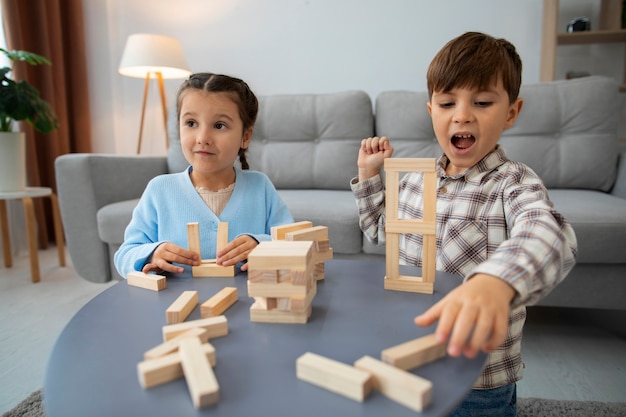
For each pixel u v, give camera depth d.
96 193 1.59
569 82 1.71
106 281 1.62
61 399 0.33
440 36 2.29
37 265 1.84
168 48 2.17
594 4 2.22
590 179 1.65
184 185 0.93
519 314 0.71
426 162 0.53
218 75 0.87
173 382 0.35
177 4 2.54
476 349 0.36
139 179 1.78
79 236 1.60
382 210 0.84
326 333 0.43
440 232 0.77
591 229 1.16
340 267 0.66
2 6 2.14
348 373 0.33
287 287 0.45
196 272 0.63
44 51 2.33
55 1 2.38
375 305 0.50
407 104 1.86
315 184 1.92
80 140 2.58
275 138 1.96
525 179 0.70
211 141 0.82
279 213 1.00
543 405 0.93
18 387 1.05
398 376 0.32
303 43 2.44
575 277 1.22
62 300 1.62
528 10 2.19
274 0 2.43
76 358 0.39
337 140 1.91
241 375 0.35
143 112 2.41
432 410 0.31
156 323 0.46
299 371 0.35
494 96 0.69
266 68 2.50
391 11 2.32
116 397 0.33
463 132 0.69
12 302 1.61
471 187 0.75
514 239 0.49
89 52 2.64
